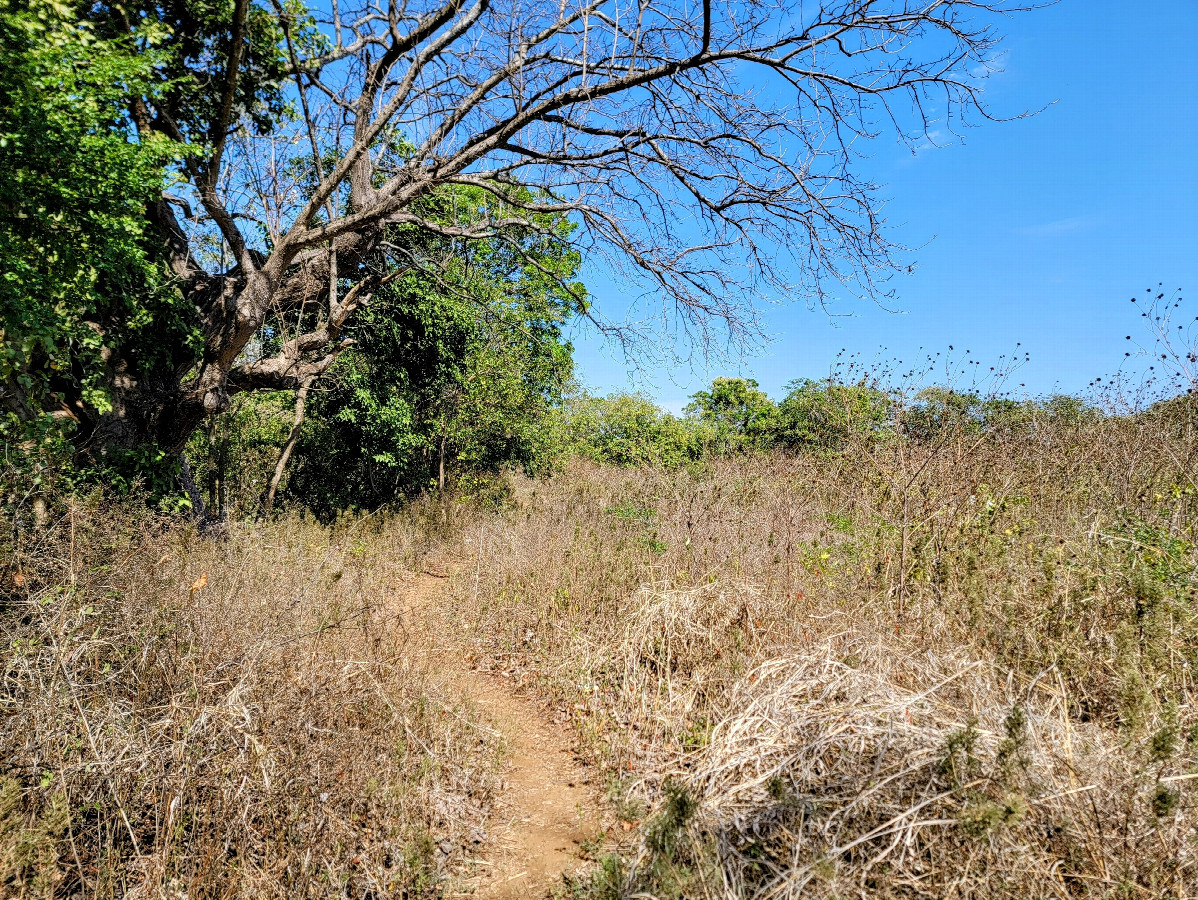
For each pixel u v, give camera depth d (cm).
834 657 407
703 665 498
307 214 828
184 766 313
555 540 844
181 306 840
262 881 293
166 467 866
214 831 312
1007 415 912
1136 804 262
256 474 1248
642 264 902
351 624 522
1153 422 841
